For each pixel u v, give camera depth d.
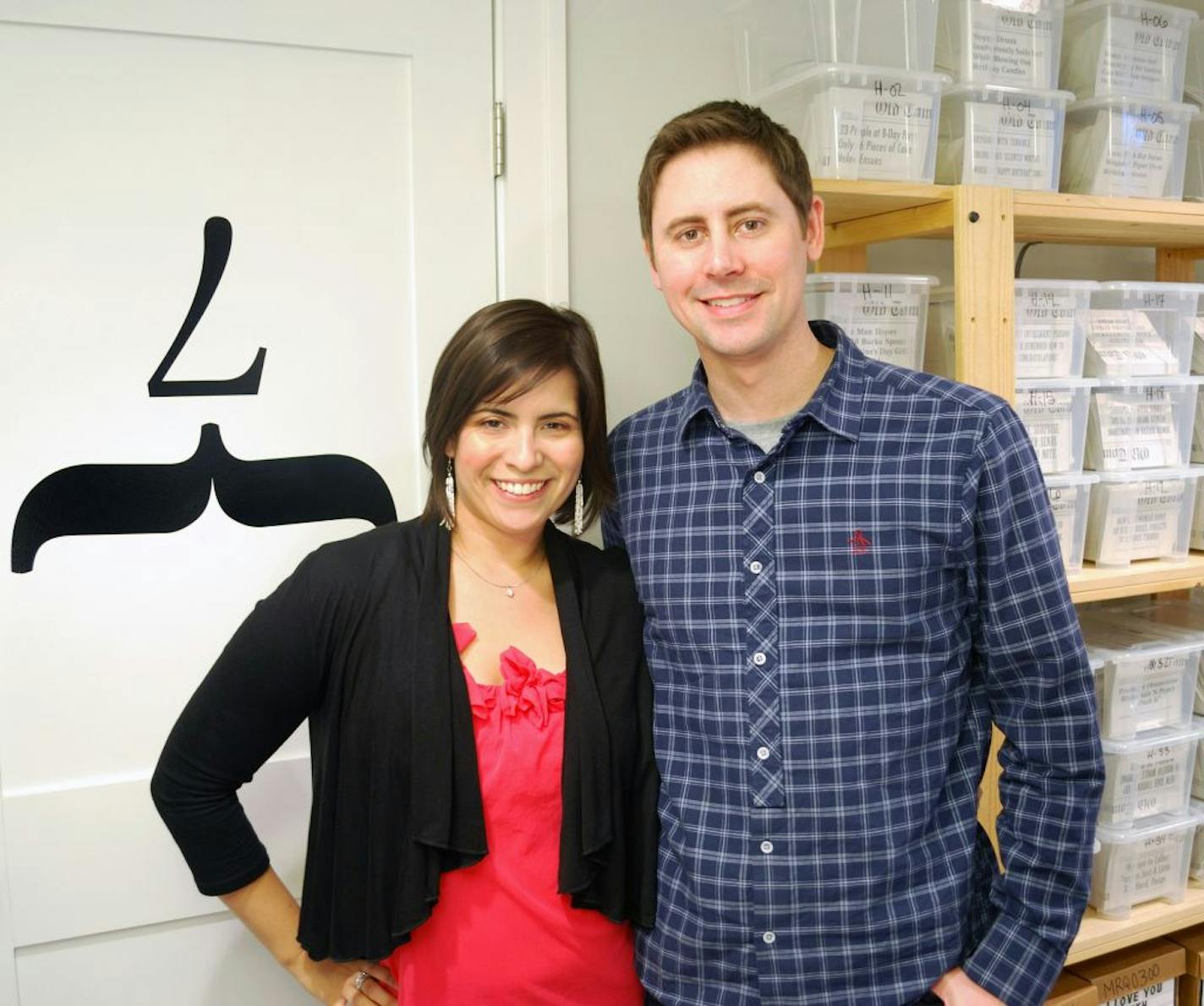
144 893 1.37
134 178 1.31
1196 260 2.08
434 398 1.13
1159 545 1.62
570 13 1.50
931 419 1.08
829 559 1.08
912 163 1.41
